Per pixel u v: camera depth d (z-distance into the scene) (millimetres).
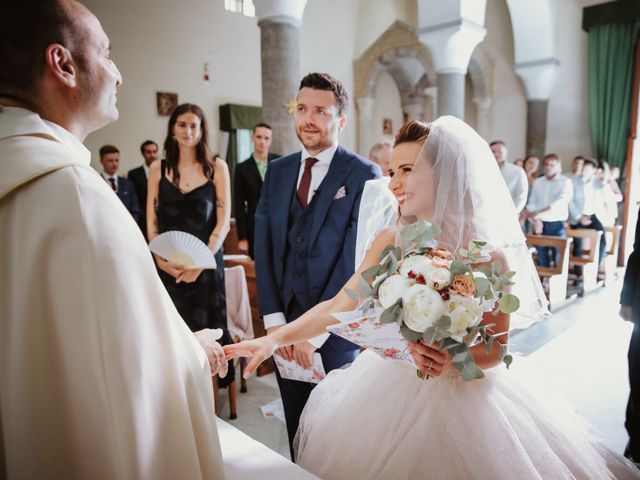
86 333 678
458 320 939
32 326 677
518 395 1275
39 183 695
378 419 1231
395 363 1316
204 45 8594
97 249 683
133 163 7898
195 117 2395
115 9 7535
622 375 3441
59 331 684
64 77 789
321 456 1281
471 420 1130
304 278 1826
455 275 978
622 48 8453
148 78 7969
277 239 1903
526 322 1378
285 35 5359
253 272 3727
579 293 5941
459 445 1099
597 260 6332
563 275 5379
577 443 1279
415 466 1117
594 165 7574
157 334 739
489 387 1233
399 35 10609
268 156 4223
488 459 1071
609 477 1241
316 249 1793
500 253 1256
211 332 1231
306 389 1919
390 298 959
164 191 2455
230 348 1346
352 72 11453
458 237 1241
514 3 9219
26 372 674
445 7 6277
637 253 2312
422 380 1235
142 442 693
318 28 10523
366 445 1211
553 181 6422
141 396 695
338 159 1818
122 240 711
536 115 9633
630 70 8391
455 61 6523
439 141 1252
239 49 9070
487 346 1043
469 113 11078
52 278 679
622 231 8555
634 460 2312
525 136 10062
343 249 1773
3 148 714
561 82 9398
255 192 4047
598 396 3105
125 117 7777
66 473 707
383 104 12531
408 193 1290
